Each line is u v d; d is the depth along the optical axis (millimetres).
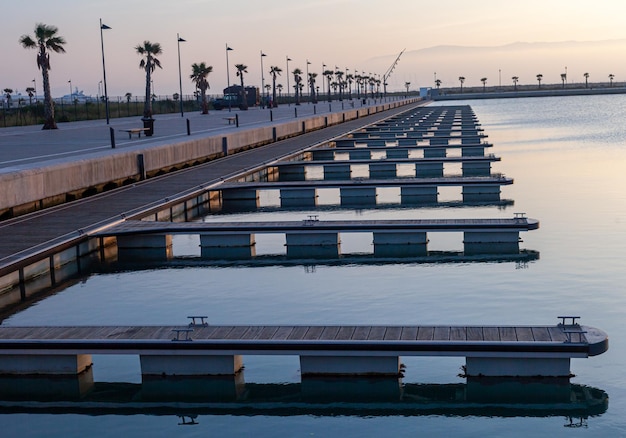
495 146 60656
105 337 14070
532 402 12789
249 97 131125
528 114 118875
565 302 17922
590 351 12836
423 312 17469
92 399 13461
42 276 20906
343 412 12727
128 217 25453
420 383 13641
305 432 12055
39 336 14258
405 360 14625
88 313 18203
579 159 48812
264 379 14008
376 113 114250
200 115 93688
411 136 64500
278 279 21109
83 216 25750
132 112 100812
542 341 13047
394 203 34156
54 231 23125
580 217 28469
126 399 13422
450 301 18328
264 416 12664
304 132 68688
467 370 13445
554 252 23062
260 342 13508
